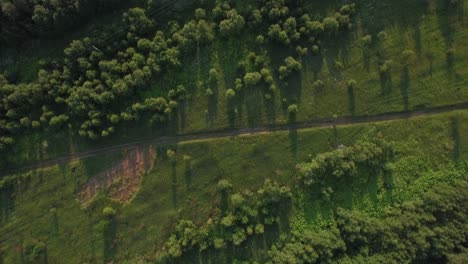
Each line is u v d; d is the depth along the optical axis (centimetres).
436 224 7756
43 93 7975
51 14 7756
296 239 7906
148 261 7962
